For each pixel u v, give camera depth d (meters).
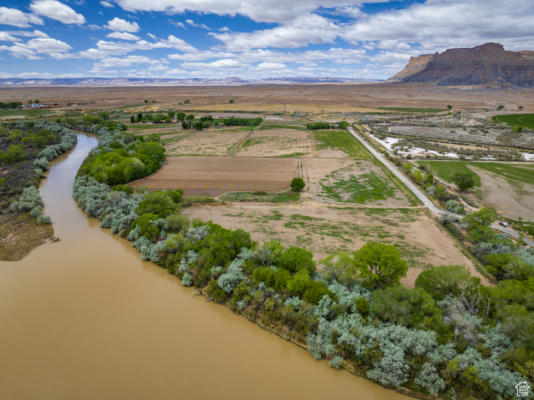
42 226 55.88
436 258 44.69
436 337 27.69
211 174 88.00
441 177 85.25
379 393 26.72
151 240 48.06
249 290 36.25
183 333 33.03
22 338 32.00
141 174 82.94
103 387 27.00
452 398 25.17
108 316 35.16
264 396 26.39
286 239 50.00
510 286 32.09
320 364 29.58
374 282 35.47
